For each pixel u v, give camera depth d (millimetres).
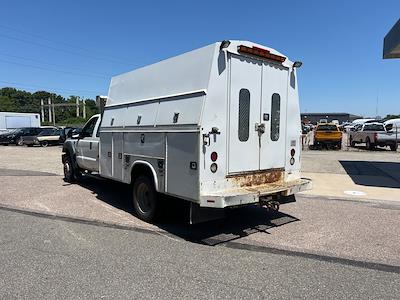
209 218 5844
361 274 4484
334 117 141625
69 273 4484
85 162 9789
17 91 111000
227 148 5766
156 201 6508
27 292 3986
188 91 5773
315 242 5691
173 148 5910
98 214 7438
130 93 7391
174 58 6180
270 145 6469
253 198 5660
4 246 5488
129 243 5625
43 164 16688
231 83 5781
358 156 20297
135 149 6977
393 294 3965
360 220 6953
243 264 4789
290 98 6801
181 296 3895
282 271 4566
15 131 33312
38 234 6094
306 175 12992
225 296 3898
